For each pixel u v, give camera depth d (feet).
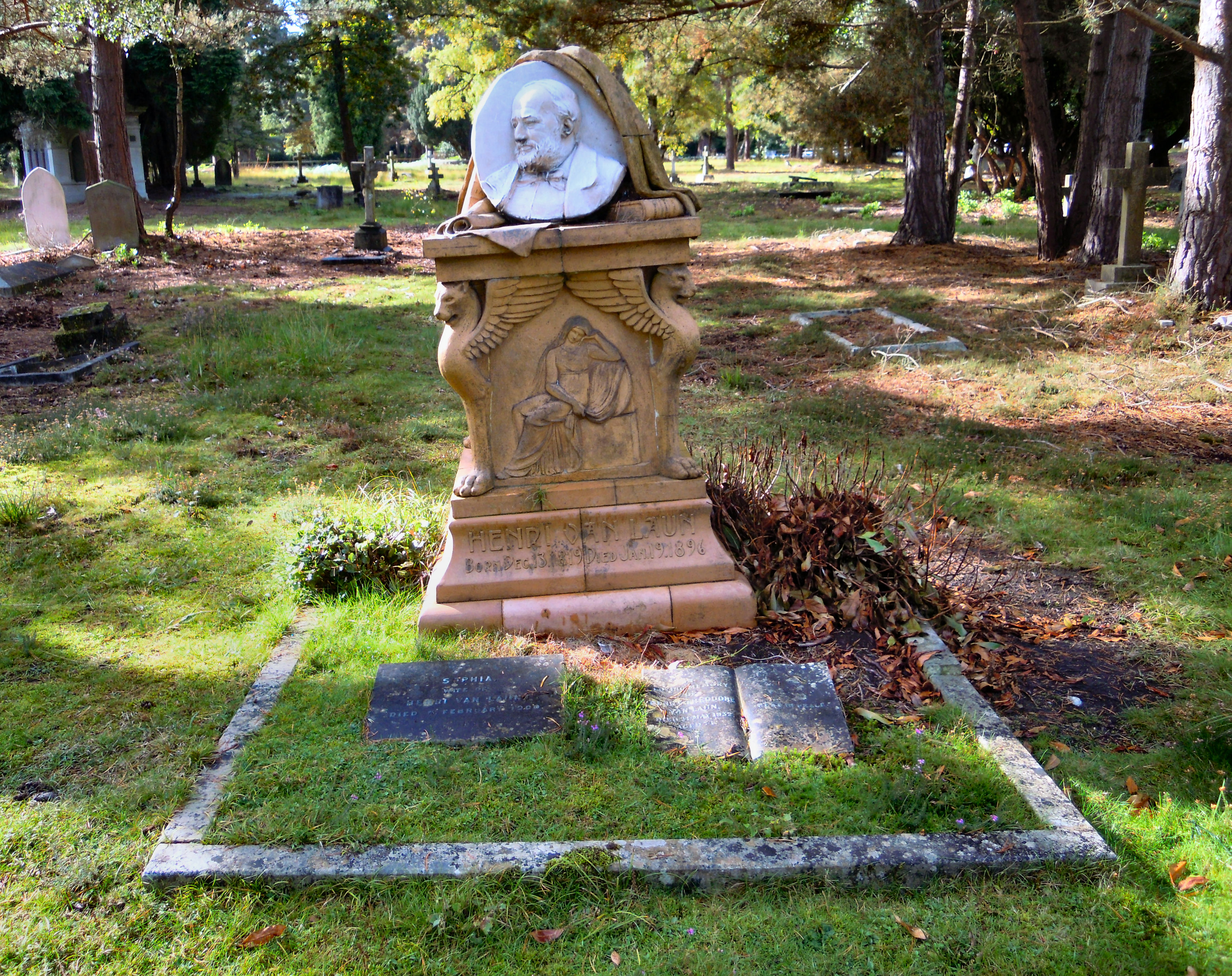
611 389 14.38
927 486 19.97
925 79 50.31
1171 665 13.57
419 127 181.88
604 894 9.46
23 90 92.07
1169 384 27.22
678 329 13.85
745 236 68.49
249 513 19.54
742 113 111.65
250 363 31.07
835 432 24.17
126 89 104.83
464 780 10.96
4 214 81.92
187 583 16.44
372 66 102.32
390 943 8.93
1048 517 18.81
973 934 8.94
